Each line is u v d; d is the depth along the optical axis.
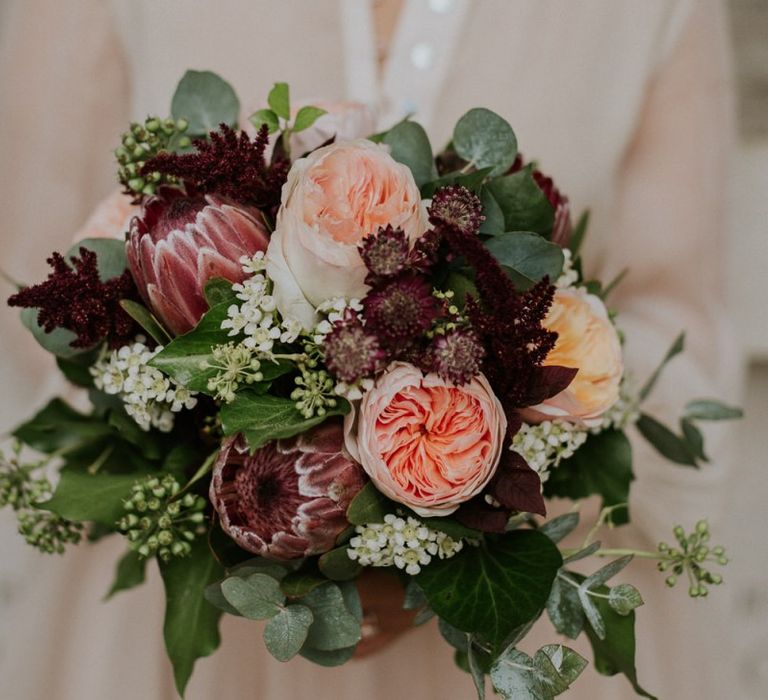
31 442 0.68
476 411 0.50
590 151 0.92
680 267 0.99
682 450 0.73
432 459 0.49
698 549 0.58
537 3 0.88
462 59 0.87
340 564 0.53
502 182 0.58
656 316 1.00
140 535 0.56
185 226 0.51
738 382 0.98
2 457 0.67
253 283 0.51
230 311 0.50
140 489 0.56
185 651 0.61
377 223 0.50
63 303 0.53
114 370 0.55
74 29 0.95
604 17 0.90
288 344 0.53
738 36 1.38
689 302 1.00
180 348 0.51
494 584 0.52
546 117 0.90
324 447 0.51
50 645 0.94
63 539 0.65
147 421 0.56
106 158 0.99
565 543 0.90
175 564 0.61
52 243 0.98
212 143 0.60
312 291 0.50
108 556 0.96
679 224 0.99
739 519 1.51
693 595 0.58
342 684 0.87
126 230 0.59
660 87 0.98
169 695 0.91
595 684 0.91
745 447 1.51
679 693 0.93
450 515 0.52
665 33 0.95
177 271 0.51
